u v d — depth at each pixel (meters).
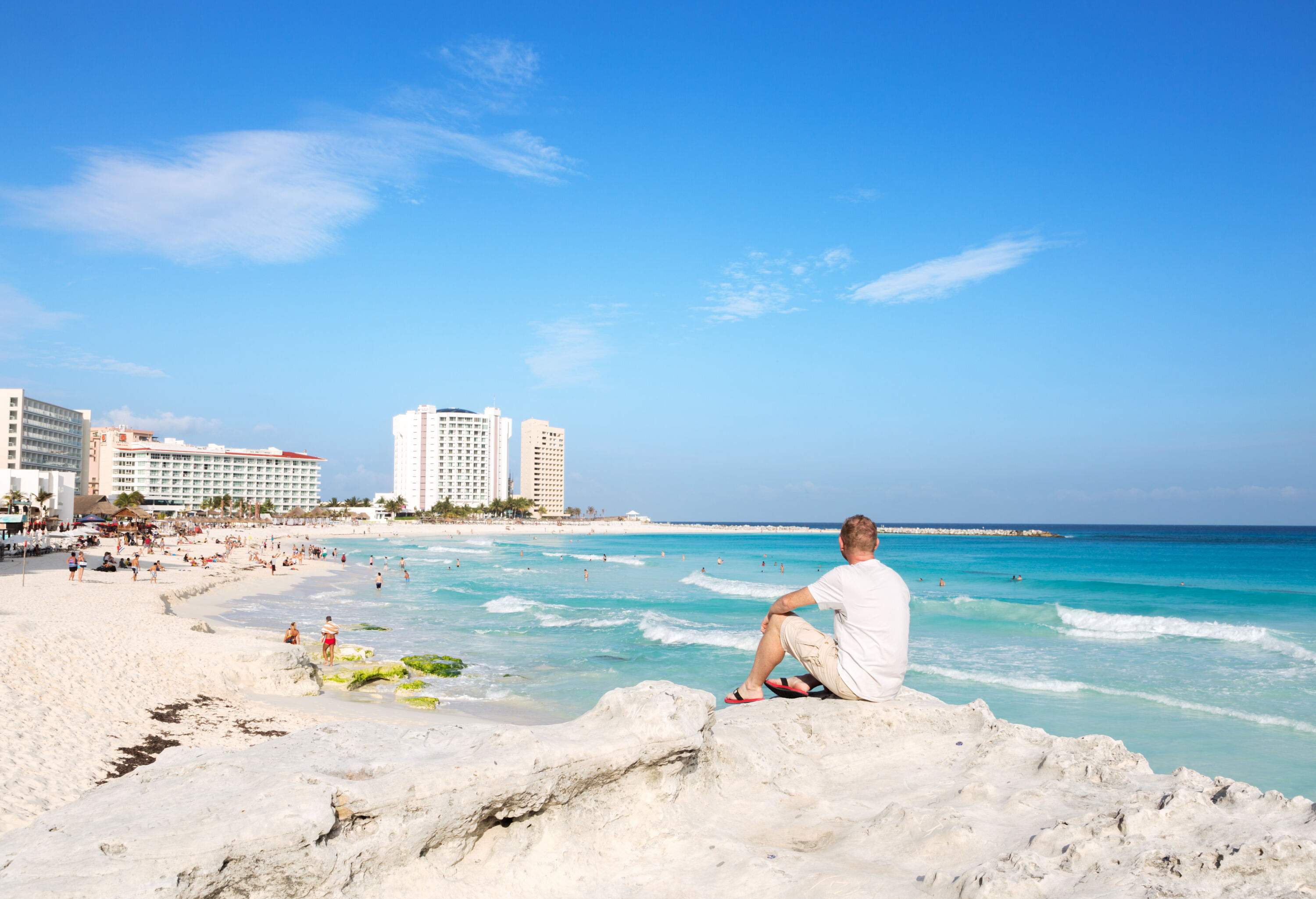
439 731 4.24
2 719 12.60
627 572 76.25
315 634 32.38
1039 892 3.12
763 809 4.34
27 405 128.38
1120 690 20.97
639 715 4.21
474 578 66.31
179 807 3.11
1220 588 51.66
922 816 3.92
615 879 3.63
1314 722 17.58
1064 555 103.81
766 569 85.00
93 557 57.59
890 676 5.25
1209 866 3.20
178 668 19.05
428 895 3.33
